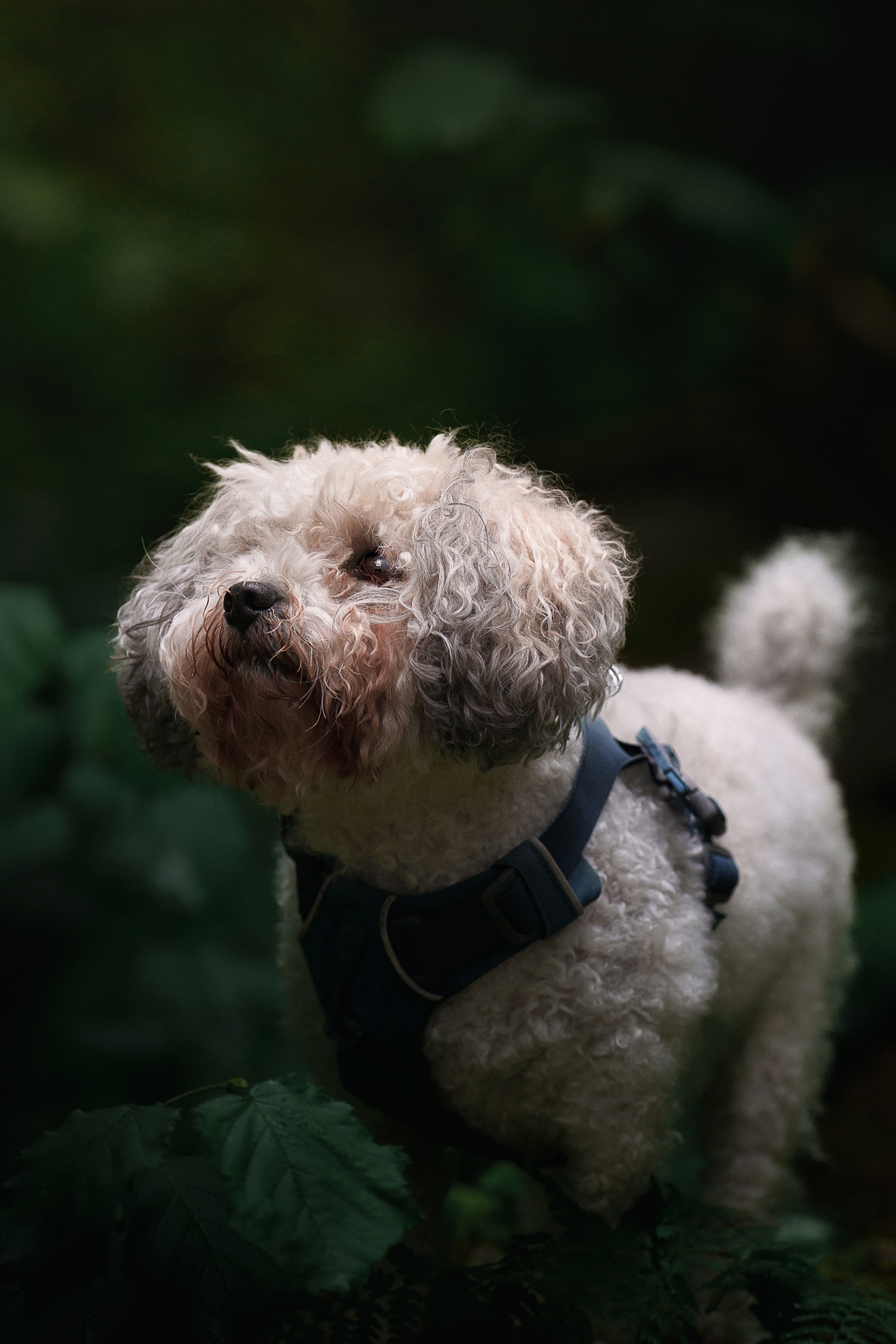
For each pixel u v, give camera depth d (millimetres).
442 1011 1799
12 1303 1658
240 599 1663
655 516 7434
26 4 10258
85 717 2668
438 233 9688
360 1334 1772
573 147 8547
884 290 7957
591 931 1797
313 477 1869
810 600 2736
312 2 10859
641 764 2004
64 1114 2873
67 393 7840
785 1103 2430
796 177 9156
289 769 1752
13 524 4719
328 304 9164
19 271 8094
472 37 10016
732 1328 2285
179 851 2781
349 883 1845
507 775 1797
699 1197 2482
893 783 5086
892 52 8773
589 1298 1754
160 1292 1577
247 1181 1467
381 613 1713
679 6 8922
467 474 1762
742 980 2166
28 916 3168
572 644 1711
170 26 10516
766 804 2223
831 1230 2783
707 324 8719
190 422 7695
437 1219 2146
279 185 10047
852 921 2805
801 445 7973
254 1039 2932
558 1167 1978
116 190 9328
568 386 8625
